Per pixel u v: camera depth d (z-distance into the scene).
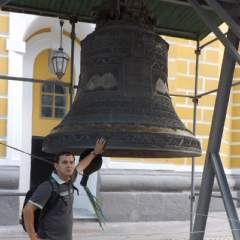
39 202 3.48
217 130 4.92
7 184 8.99
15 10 5.79
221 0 4.49
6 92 9.20
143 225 9.52
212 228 9.30
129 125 3.57
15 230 8.60
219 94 4.86
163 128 3.65
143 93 3.89
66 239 3.60
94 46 4.05
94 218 9.46
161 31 6.34
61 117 10.46
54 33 10.20
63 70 8.77
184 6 5.61
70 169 3.60
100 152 3.55
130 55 3.96
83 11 5.77
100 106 3.78
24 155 9.63
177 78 10.99
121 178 9.81
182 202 10.33
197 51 6.43
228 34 4.68
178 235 8.52
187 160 10.90
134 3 4.08
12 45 9.26
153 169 10.31
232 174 12.16
